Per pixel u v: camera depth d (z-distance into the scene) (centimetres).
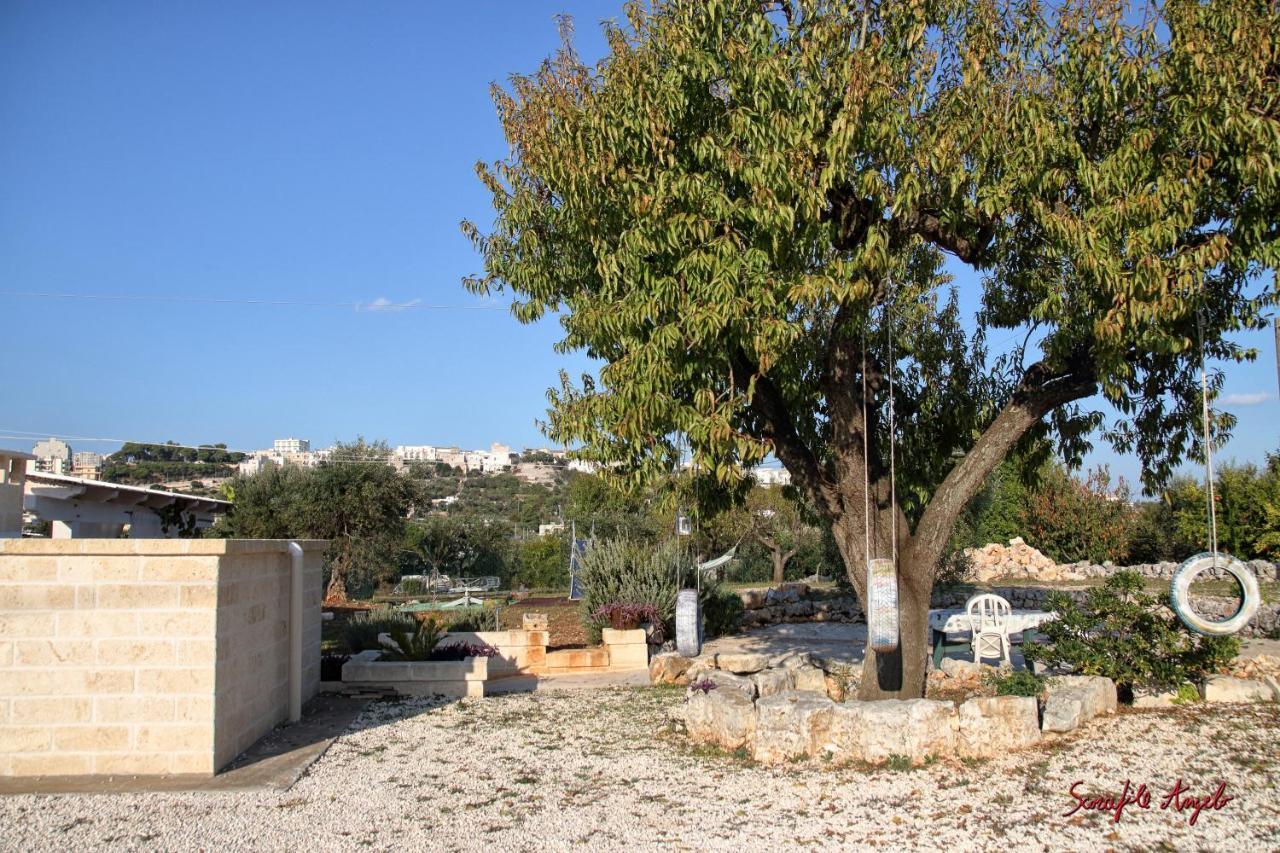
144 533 2309
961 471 857
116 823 619
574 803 660
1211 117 714
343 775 745
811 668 1014
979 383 1009
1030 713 751
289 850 570
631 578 1628
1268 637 1337
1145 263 693
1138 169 743
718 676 938
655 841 579
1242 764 683
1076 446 963
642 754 802
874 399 920
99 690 735
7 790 691
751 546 2958
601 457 819
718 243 746
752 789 679
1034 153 761
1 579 732
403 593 3172
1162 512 2584
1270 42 713
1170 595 806
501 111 878
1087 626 911
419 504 2781
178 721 737
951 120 779
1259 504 2178
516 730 919
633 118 781
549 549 3500
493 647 1383
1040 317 790
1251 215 740
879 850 554
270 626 916
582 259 885
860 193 771
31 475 1978
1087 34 773
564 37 862
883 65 760
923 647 847
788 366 878
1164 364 892
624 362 759
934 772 699
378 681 1134
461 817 632
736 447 763
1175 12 745
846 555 871
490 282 941
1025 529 2831
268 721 906
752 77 775
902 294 1000
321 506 2545
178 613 741
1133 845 550
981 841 562
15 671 729
